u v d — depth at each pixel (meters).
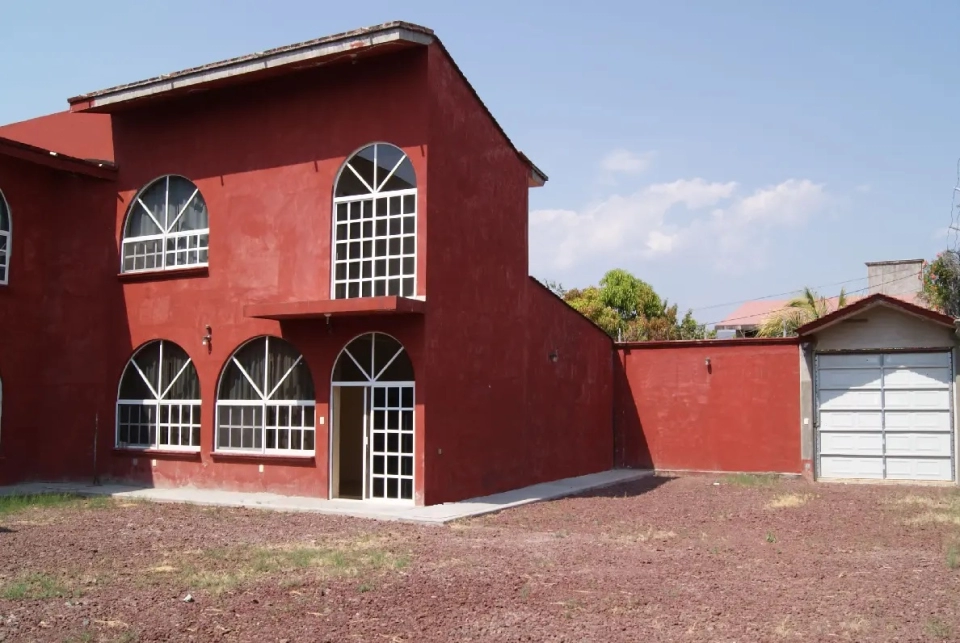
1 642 6.44
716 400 21.30
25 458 17.66
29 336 17.86
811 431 19.45
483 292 16.33
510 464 17.02
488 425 16.25
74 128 18.59
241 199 16.31
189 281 16.80
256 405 16.02
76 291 18.03
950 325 18.14
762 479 19.64
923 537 11.59
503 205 17.39
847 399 19.33
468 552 10.23
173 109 17.28
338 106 15.40
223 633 6.75
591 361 21.38
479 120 16.44
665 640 6.59
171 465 16.69
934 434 18.61
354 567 9.20
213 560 9.63
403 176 14.75
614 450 22.39
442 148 14.99
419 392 14.27
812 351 19.61
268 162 16.06
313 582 8.45
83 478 17.56
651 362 22.19
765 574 9.02
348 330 14.95
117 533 11.54
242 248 16.22
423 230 14.40
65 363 17.97
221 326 16.34
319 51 14.55
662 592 8.13
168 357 17.16
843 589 8.30
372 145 15.07
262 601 7.71
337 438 15.27
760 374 20.84
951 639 6.63
